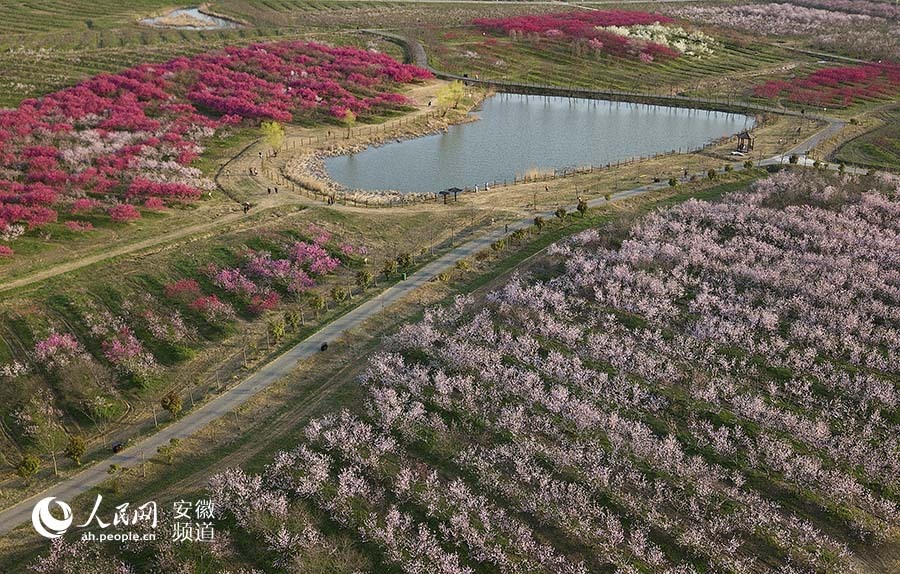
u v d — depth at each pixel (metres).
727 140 106.88
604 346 55.19
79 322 58.62
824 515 40.91
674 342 55.53
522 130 119.50
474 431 47.34
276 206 82.12
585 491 42.66
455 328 58.06
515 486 43.06
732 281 62.41
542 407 49.31
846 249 66.06
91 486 43.66
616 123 124.19
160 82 119.44
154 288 63.59
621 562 38.22
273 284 65.81
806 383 50.75
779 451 44.75
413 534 39.88
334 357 55.50
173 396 49.03
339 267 69.62
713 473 43.66
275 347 57.19
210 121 108.12
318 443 46.16
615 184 88.19
